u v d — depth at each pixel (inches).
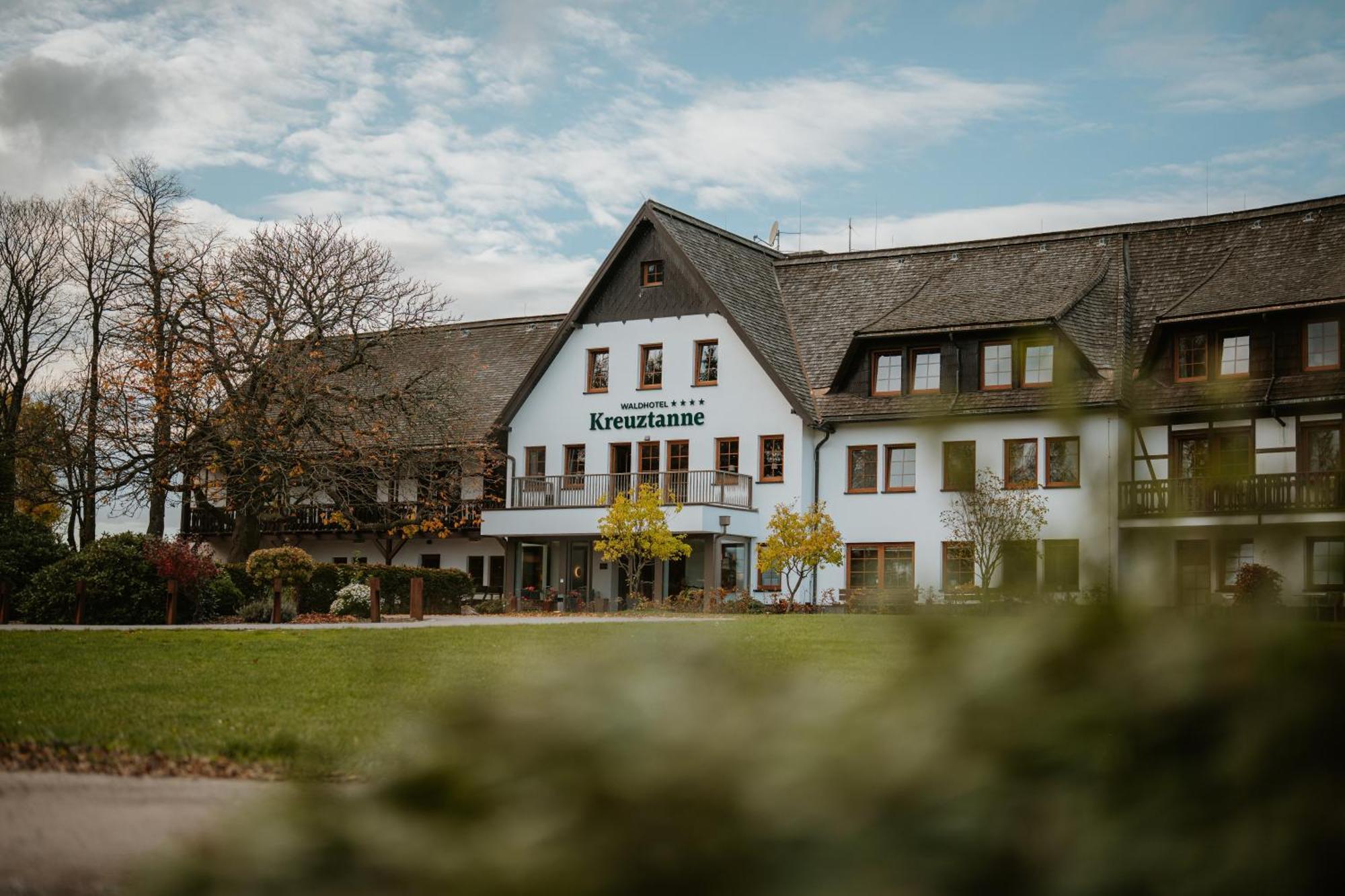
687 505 1662.2
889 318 1713.8
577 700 81.4
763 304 1871.3
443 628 978.7
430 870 72.8
